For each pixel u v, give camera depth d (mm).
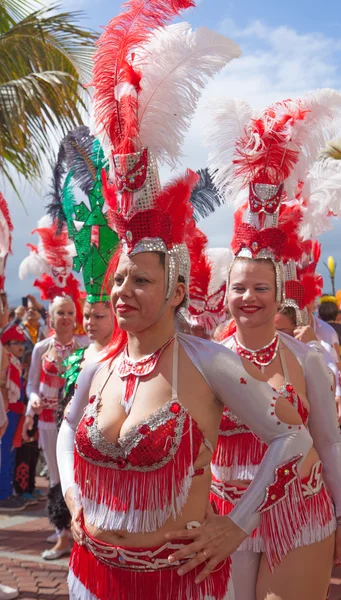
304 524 2012
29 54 8523
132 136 2012
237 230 2832
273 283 2752
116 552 1906
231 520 1931
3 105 7832
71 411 2273
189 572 1897
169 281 1984
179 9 2043
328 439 2779
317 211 3303
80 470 1997
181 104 2104
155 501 1855
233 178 2971
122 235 2000
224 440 2756
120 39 2078
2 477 6719
